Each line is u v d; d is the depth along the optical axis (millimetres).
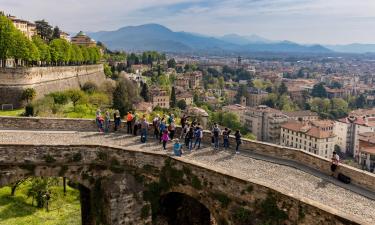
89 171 28594
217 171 24641
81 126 36250
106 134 34875
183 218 30438
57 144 27812
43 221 54156
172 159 26906
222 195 24406
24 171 27422
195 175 25766
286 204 21641
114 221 26594
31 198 62500
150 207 27656
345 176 26359
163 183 27297
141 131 34062
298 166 29109
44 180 61094
